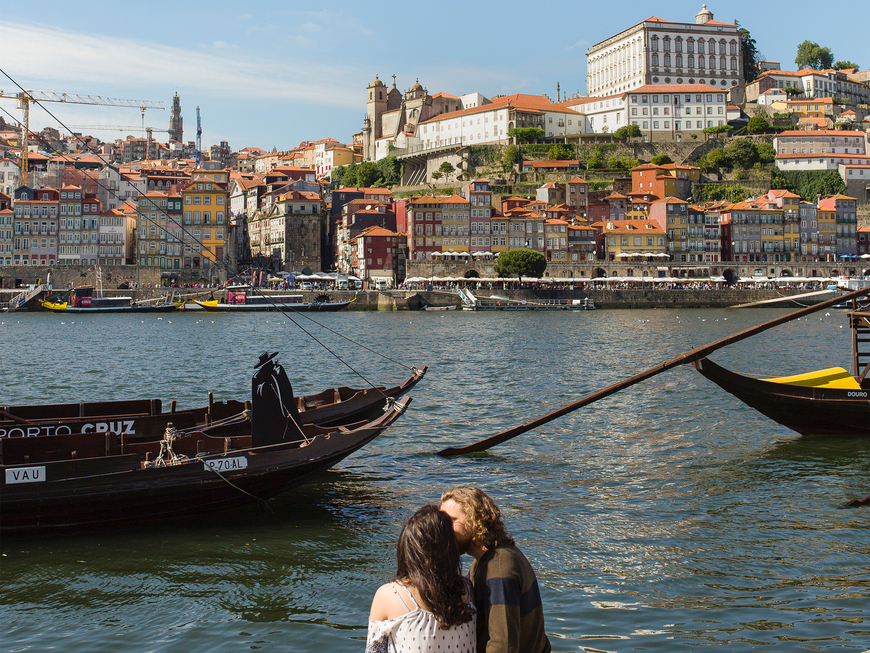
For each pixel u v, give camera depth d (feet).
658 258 588.09
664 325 358.64
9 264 548.72
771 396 96.02
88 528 62.39
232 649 42.45
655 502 70.13
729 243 609.01
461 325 364.58
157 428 79.10
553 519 64.90
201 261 573.33
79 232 556.51
